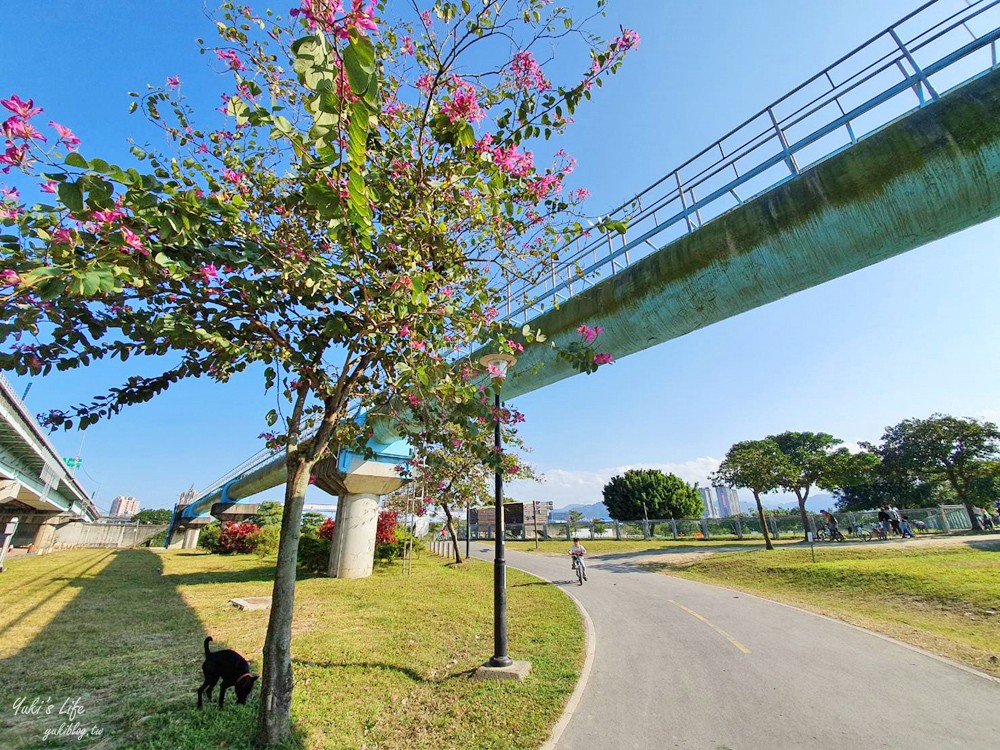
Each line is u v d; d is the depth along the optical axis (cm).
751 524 3072
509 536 4659
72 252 299
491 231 525
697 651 785
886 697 572
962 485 3017
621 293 896
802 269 732
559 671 686
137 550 4234
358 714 548
